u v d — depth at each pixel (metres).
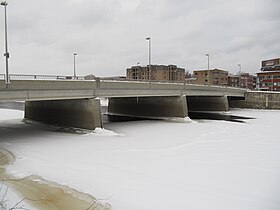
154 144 24.39
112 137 27.78
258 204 12.06
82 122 31.30
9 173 16.39
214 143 24.84
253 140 26.31
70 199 12.80
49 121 36.00
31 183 14.78
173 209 11.63
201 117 49.91
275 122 41.28
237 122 41.25
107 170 16.78
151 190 13.66
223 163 18.25
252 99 66.88
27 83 25.48
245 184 14.41
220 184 14.42
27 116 40.94
